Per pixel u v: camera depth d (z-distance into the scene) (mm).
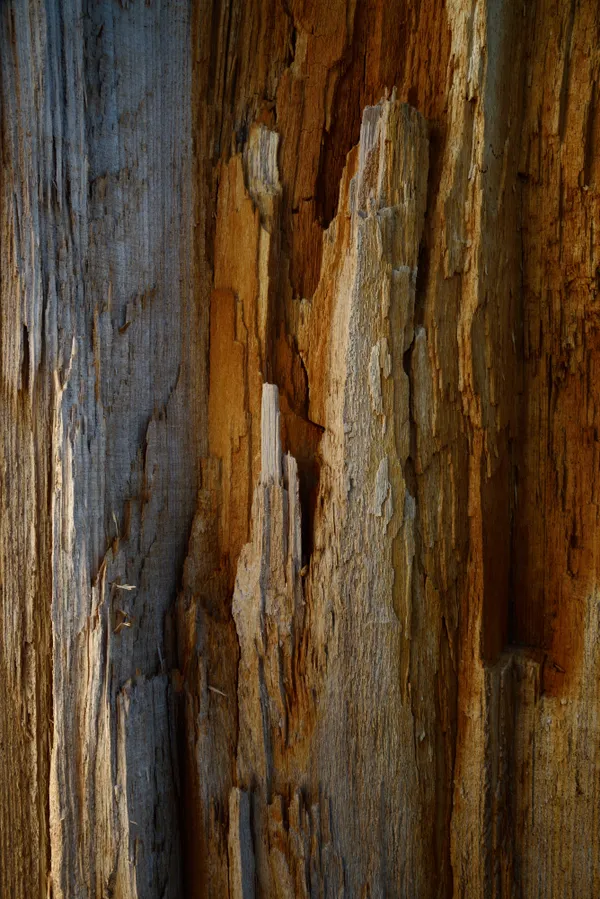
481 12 938
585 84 957
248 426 981
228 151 1002
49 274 958
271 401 945
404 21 975
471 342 951
